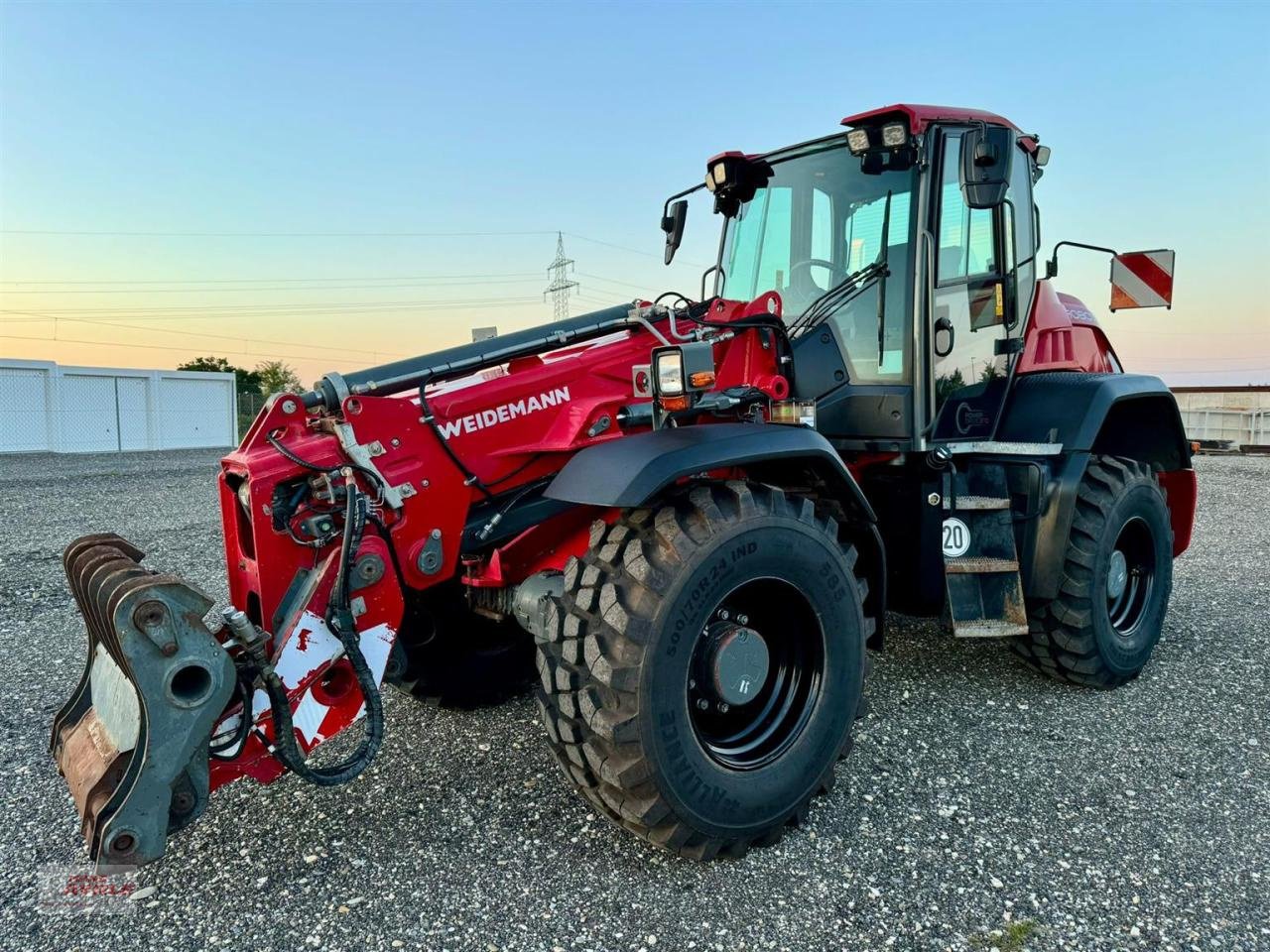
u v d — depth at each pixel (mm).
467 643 3396
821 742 2494
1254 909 2105
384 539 2379
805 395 3383
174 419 25938
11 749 3104
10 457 20047
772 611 2598
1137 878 2242
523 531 2740
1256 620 4734
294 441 2398
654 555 2225
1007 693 3604
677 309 3150
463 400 2627
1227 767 2895
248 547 2475
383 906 2119
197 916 2086
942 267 3383
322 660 2223
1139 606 3865
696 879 2242
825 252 3580
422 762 2943
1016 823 2523
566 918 2072
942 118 3273
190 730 1914
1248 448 16453
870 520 2738
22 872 2305
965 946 1975
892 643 4281
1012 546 3379
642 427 2869
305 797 2684
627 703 2143
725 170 3793
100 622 2158
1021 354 3775
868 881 2234
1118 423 4273
